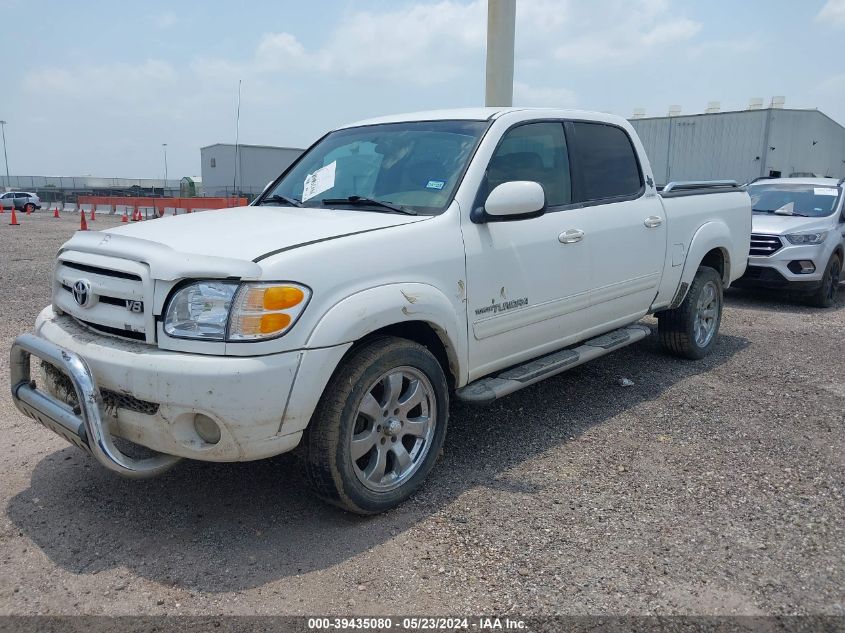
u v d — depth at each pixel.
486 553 3.13
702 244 5.83
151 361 2.90
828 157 32.44
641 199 5.23
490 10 9.63
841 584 2.91
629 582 2.92
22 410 3.52
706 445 4.39
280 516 3.46
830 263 9.24
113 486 3.74
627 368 6.05
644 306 5.36
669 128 29.17
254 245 3.13
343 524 3.38
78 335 3.28
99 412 2.96
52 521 3.38
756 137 26.78
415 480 3.58
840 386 5.63
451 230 3.73
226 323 2.88
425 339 3.79
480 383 4.04
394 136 4.46
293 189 4.57
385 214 3.81
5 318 7.58
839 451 4.31
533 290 4.21
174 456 3.11
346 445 3.22
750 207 6.79
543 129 4.56
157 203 29.67
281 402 2.93
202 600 2.79
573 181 4.70
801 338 7.38
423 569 3.01
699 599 2.81
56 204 45.38
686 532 3.32
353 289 3.18
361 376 3.22
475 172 3.95
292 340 2.96
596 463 4.10
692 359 6.30
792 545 3.21
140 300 3.04
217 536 3.27
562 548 3.17
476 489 3.75
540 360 4.50
